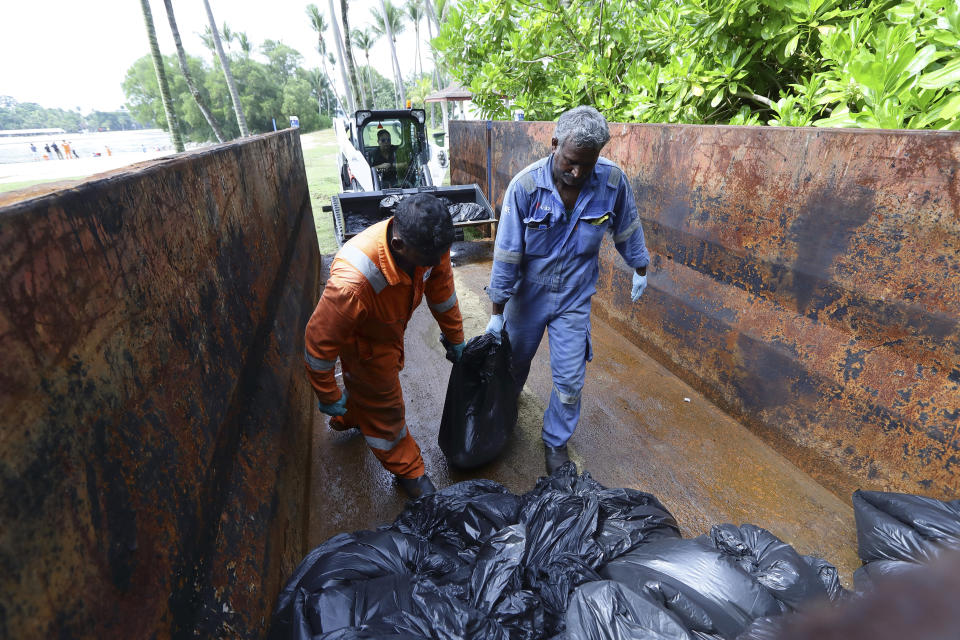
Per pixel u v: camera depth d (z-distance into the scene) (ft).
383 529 6.59
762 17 11.76
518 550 5.52
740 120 12.26
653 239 11.75
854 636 0.64
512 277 8.01
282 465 6.79
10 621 2.23
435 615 4.59
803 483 8.35
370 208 22.26
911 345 6.67
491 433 8.56
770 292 8.76
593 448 9.39
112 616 2.85
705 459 9.01
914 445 6.80
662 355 12.04
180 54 55.98
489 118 24.94
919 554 5.70
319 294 16.20
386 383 7.26
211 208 5.85
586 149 6.45
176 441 3.93
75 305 2.97
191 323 4.69
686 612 4.67
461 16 22.75
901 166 6.42
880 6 10.06
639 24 16.33
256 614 4.62
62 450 2.70
